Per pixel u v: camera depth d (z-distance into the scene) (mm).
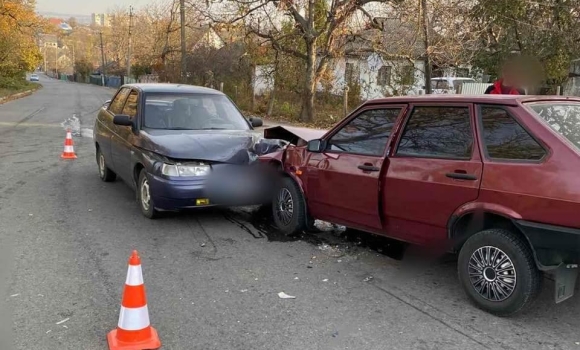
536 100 4211
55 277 4668
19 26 43094
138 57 61719
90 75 105812
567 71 16156
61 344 3514
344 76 26094
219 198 6254
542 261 3740
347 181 5168
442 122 4496
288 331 3758
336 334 3723
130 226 6312
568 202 3537
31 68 53656
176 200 6113
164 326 3807
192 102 7633
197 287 4531
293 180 5949
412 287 4609
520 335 3736
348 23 21109
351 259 5312
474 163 4125
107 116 8586
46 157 11148
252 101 28203
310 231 6234
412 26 16625
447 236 4328
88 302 4176
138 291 3459
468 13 15094
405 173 4598
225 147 6445
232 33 23750
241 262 5176
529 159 3844
